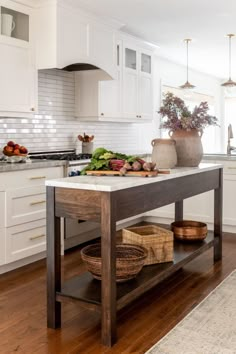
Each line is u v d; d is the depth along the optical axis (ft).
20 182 11.48
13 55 12.29
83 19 14.12
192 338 7.64
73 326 8.20
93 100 15.93
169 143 10.59
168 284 10.52
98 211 7.43
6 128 13.48
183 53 21.66
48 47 13.02
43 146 15.05
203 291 10.03
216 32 17.46
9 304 9.27
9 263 11.53
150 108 19.27
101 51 15.15
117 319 8.49
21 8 12.49
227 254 13.24
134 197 7.99
